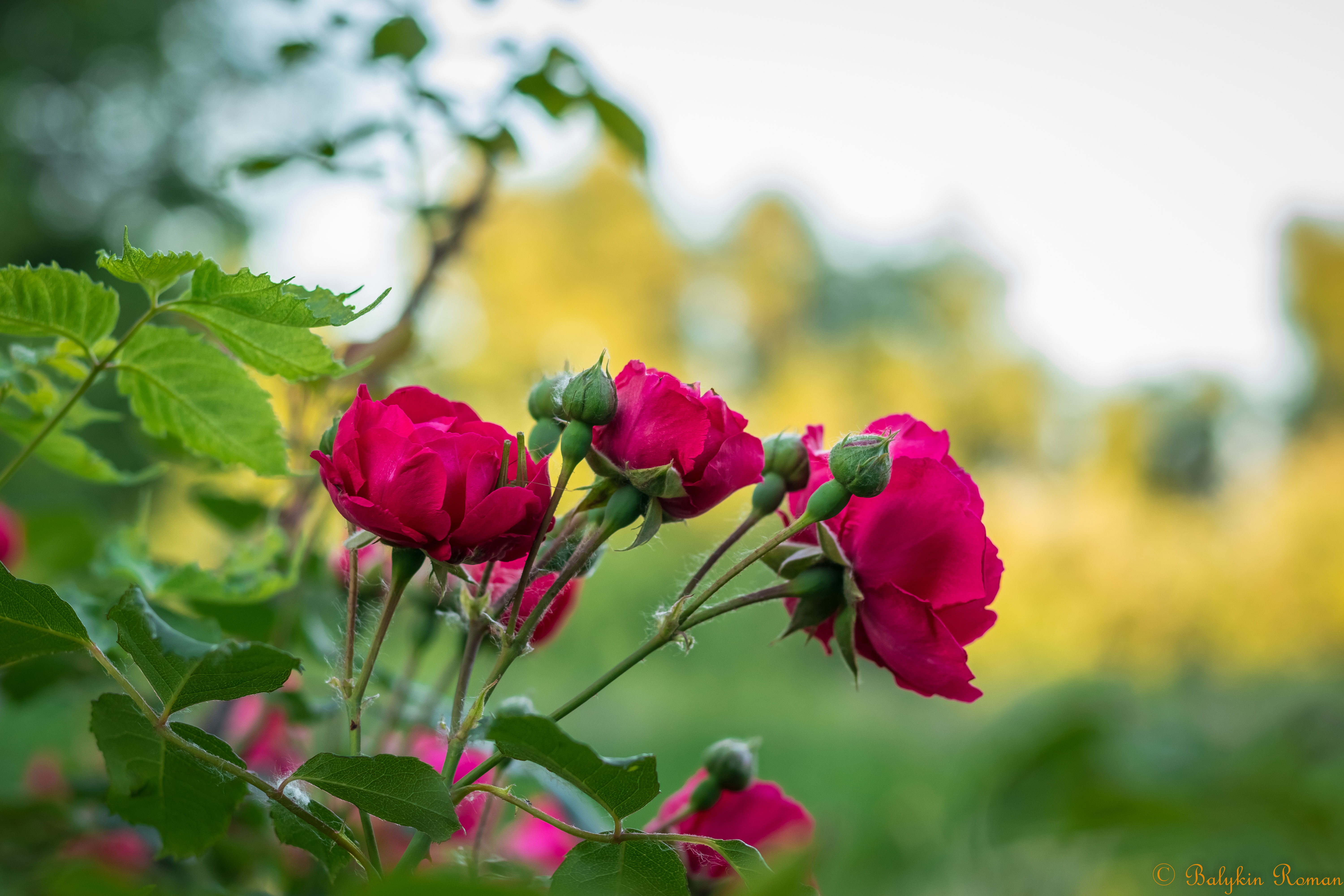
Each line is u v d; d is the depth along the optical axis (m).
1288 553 6.40
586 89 0.91
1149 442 10.91
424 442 0.61
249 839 0.79
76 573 1.04
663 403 0.62
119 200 6.21
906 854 1.24
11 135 5.74
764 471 0.64
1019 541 7.21
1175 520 8.05
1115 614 6.50
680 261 12.51
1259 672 5.72
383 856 0.77
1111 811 0.83
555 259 10.76
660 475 0.62
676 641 0.63
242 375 0.70
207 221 6.00
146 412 0.71
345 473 0.61
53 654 0.62
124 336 0.70
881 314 13.69
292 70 0.98
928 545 0.63
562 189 11.17
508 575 0.66
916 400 12.17
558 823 0.61
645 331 11.83
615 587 4.73
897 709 4.79
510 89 0.90
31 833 0.81
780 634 0.65
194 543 1.72
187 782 0.61
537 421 0.65
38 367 0.76
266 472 0.72
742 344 13.70
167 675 0.59
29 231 5.70
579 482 0.75
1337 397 11.02
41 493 2.84
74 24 6.13
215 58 6.30
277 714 0.89
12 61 5.92
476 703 0.62
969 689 0.64
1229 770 0.84
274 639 0.84
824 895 1.19
